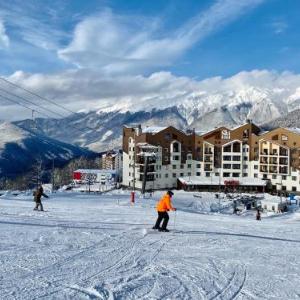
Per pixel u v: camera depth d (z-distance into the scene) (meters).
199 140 127.31
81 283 10.02
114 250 14.40
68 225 20.59
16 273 10.76
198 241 17.17
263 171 122.81
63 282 10.06
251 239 18.72
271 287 10.43
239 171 125.25
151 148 118.69
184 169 127.06
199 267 12.34
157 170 122.31
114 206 43.97
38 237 16.34
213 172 126.25
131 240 16.62
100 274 10.98
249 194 111.56
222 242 17.23
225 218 34.72
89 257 13.09
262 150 123.44
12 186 190.75
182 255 14.09
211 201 92.75
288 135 120.31
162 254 14.10
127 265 12.19
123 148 131.25
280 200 87.94
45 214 27.16
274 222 32.97
